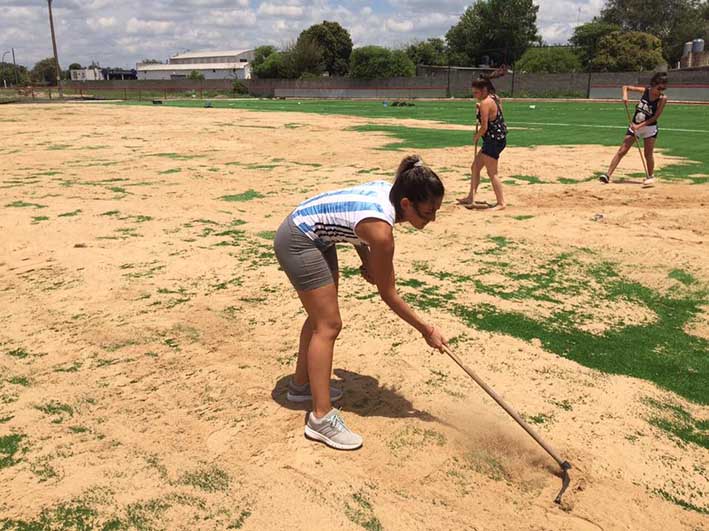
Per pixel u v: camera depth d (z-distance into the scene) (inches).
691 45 2506.2
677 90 1628.9
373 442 128.8
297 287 125.2
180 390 147.9
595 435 133.1
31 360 163.2
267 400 144.5
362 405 143.3
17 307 201.2
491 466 122.3
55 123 949.8
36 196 378.6
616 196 371.6
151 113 1195.9
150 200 366.6
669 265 243.0
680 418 141.0
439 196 118.0
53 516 104.2
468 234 291.6
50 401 142.1
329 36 3481.8
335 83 2410.2
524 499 113.1
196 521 103.7
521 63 2618.1
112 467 117.9
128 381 151.9
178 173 466.3
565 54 2578.7
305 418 137.2
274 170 477.7
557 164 496.4
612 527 106.5
